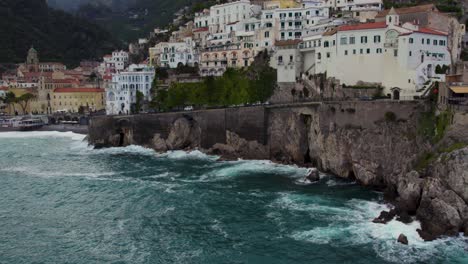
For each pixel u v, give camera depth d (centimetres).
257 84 13012
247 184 8331
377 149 8038
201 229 6175
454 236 5572
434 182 5938
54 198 7775
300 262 5162
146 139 12756
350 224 6169
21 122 18150
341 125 8756
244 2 18262
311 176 8488
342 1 15938
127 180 8862
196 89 14175
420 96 8544
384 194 7319
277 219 6444
